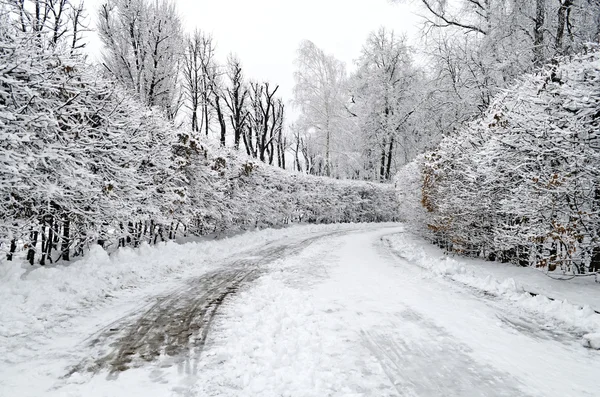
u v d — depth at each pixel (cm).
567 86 754
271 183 2267
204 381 391
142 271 910
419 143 3575
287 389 373
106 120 918
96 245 926
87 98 873
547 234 734
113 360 441
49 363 430
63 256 938
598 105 694
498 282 829
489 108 1116
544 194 749
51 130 738
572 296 690
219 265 1117
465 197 1117
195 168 1453
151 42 2191
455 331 553
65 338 510
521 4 1592
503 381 396
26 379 389
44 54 706
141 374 406
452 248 1334
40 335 510
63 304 625
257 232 1989
